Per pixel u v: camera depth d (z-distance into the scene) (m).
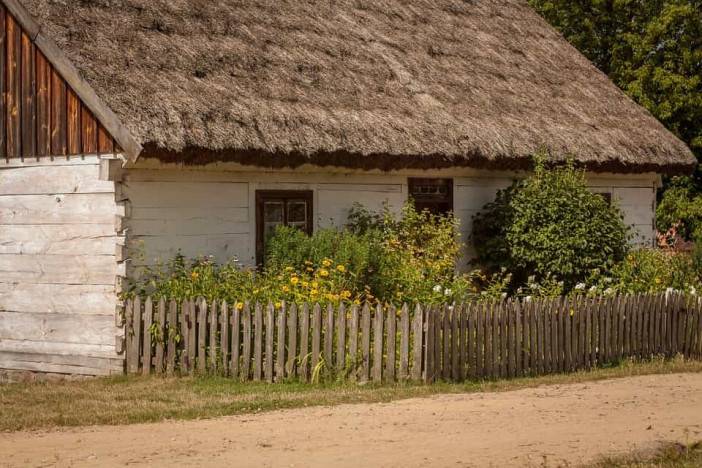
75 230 18.95
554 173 23.25
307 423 13.23
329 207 21.56
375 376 16.20
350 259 18.58
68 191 19.02
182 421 13.57
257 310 16.70
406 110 22.39
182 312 17.41
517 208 22.98
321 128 20.08
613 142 26.20
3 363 19.84
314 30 23.73
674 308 19.89
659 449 11.93
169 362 17.50
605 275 22.91
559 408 14.34
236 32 21.78
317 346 16.41
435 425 13.07
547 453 11.63
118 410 14.43
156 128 17.64
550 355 17.81
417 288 18.95
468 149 22.25
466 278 21.80
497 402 14.76
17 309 19.67
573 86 28.41
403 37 25.81
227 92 19.59
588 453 11.69
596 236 22.69
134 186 18.50
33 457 11.51
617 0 39.41
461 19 28.80
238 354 16.89
